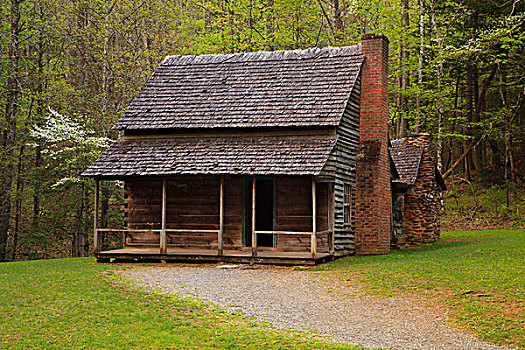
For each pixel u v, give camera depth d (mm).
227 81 21109
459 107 38125
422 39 33500
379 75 20531
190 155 18500
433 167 25203
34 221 28391
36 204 29500
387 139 21422
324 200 18719
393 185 23406
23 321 10266
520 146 37844
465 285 12188
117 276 15047
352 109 20016
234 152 18203
